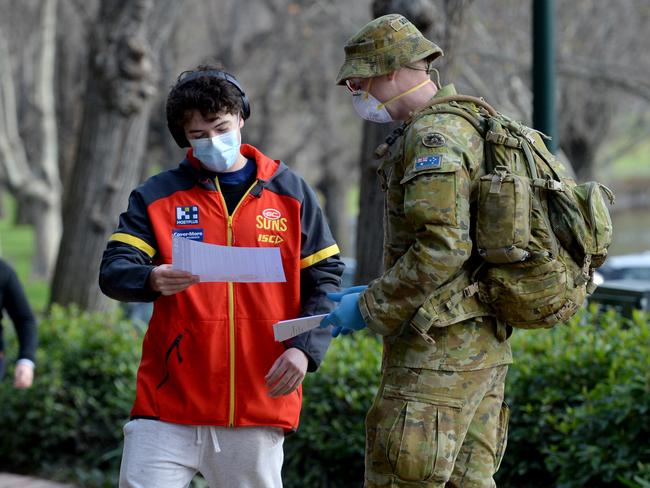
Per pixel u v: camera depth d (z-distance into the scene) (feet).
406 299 36.81
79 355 83.51
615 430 54.95
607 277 159.33
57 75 295.28
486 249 36.76
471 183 37.14
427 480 38.04
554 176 37.73
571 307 37.60
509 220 36.27
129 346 82.53
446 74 78.64
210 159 41.14
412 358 38.37
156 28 112.68
